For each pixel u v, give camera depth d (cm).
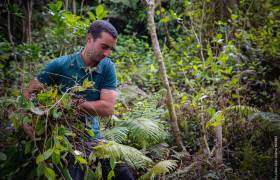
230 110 404
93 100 284
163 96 421
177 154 356
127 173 288
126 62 581
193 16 554
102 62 285
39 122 243
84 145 259
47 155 228
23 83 379
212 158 363
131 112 387
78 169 262
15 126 241
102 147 254
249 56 543
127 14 771
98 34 270
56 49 516
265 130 394
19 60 456
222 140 397
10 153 256
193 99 401
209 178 341
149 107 394
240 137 408
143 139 330
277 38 557
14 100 254
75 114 255
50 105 244
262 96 505
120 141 326
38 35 580
